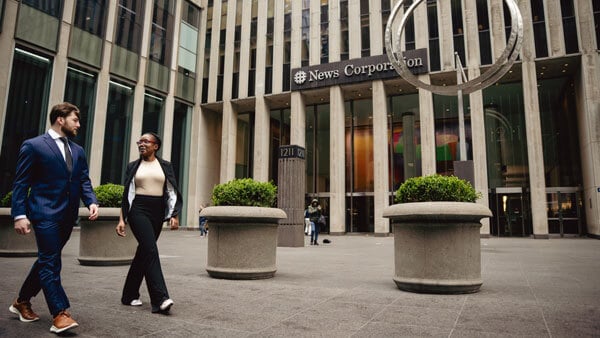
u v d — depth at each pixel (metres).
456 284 4.70
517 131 24.00
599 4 20.84
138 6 24.72
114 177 22.81
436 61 23.53
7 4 17.91
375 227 23.67
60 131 3.45
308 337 2.96
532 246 14.37
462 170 14.03
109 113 22.75
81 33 21.05
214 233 6.07
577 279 6.05
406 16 12.62
